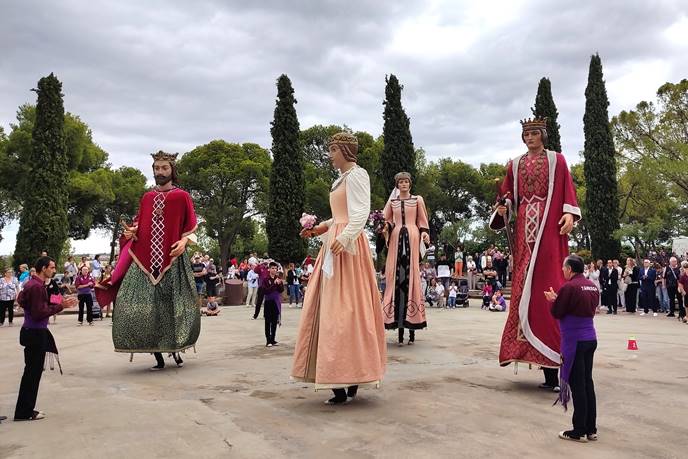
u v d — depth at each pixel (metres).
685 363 7.66
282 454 3.89
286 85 30.20
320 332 5.18
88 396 5.74
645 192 30.69
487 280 20.88
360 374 5.12
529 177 6.34
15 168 34.50
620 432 4.49
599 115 30.36
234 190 43.84
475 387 6.05
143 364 7.84
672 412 5.09
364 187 5.36
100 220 47.56
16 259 27.09
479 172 54.62
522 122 6.49
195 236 7.87
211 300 16.89
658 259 23.00
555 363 5.85
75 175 37.38
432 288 20.88
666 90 30.20
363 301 5.31
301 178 30.31
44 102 27.73
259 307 15.21
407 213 9.66
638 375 6.79
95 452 3.96
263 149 47.12
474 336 10.56
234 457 3.83
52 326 14.54
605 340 10.34
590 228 30.50
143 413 4.98
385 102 31.36
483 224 44.78
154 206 7.81
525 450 4.00
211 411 5.04
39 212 27.20
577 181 41.84
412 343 9.52
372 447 4.04
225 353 8.74
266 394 5.76
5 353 9.34
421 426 4.57
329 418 4.81
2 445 4.14
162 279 7.62
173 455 3.88
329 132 44.25
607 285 19.08
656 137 30.56
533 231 6.25
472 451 3.96
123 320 7.45
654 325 14.10
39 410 5.15
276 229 29.61
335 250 5.13
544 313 6.04
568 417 4.88
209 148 44.34
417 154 48.47
